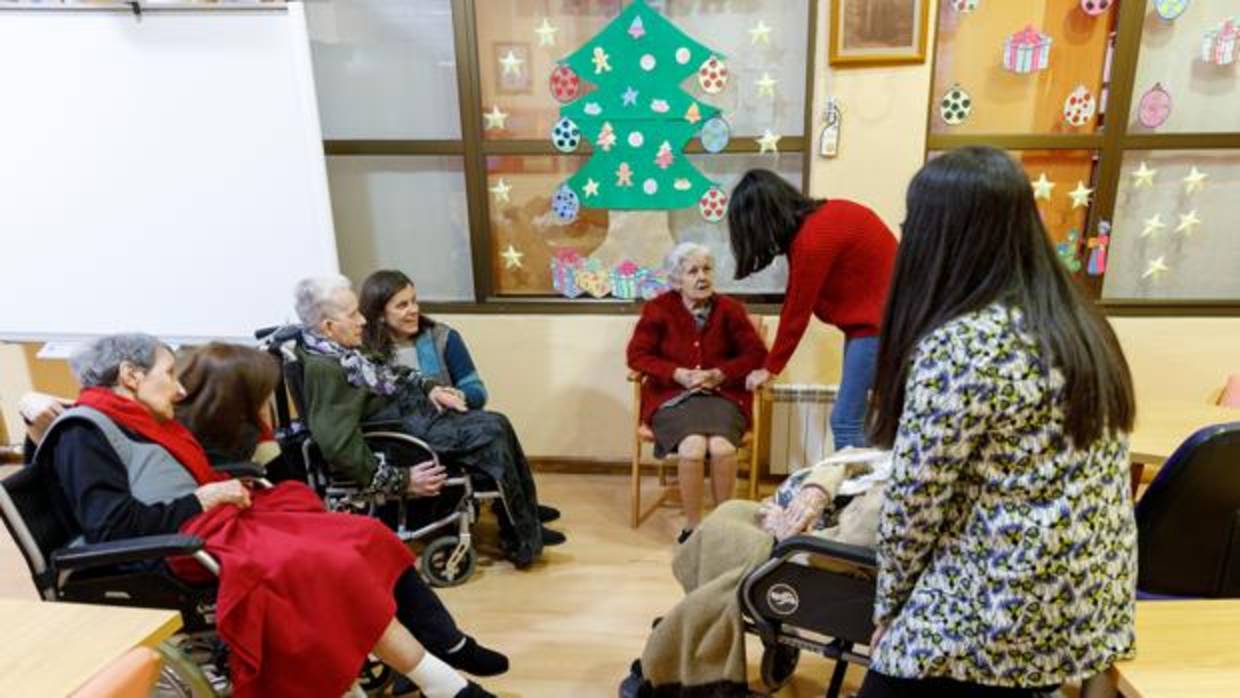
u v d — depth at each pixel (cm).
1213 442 130
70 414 158
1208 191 278
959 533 100
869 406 110
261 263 277
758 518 178
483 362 319
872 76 268
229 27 253
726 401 266
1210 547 140
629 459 323
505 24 286
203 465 175
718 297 276
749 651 202
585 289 311
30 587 238
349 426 219
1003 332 91
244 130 263
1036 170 280
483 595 236
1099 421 92
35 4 252
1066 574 95
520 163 301
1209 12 259
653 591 238
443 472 231
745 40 279
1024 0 263
